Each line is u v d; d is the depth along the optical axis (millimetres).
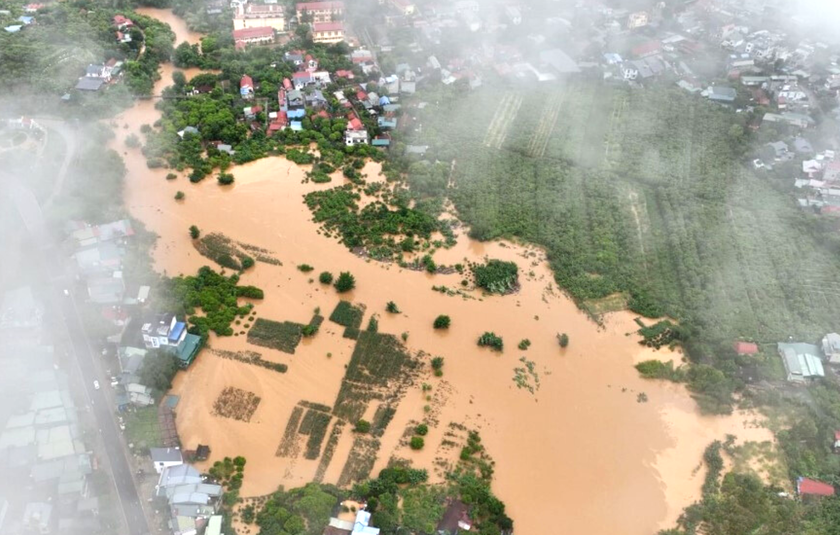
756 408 104750
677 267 127812
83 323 108188
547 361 110875
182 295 113625
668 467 96812
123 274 115688
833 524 88188
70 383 99250
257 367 105688
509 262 127750
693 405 105500
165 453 89375
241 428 96688
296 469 91875
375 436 96688
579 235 134000
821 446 98625
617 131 164750
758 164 153625
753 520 88250
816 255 130500
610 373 109750
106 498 85250
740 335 115062
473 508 87688
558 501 91500
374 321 114625
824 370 109750
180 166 143750
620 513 90688
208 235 129000
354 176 145125
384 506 86375
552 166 152375
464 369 108188
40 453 88562
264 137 154125
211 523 82875
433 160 151625
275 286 120125
